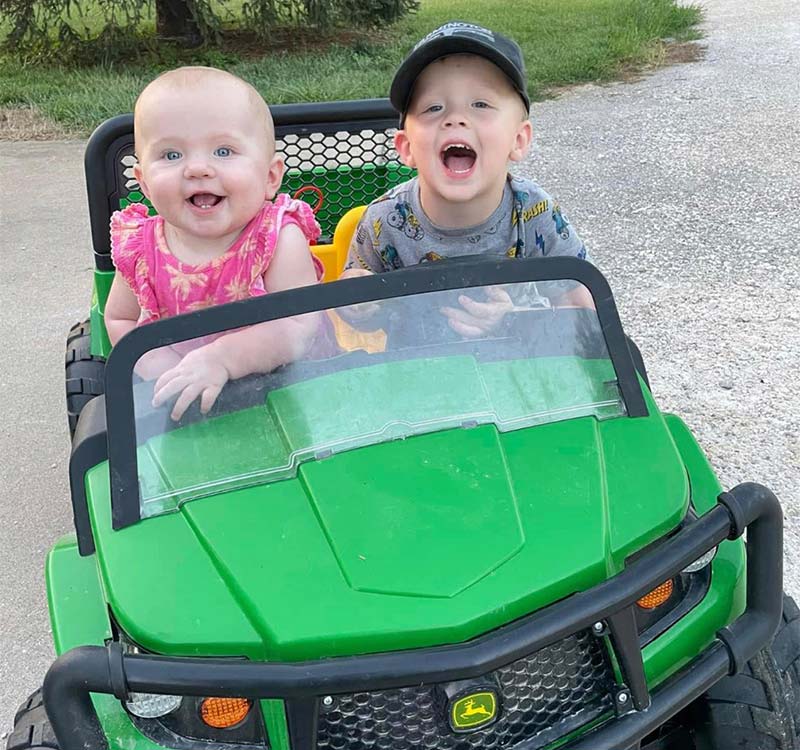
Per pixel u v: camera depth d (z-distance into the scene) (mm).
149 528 1782
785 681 1932
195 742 1620
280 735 1604
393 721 1634
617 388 2104
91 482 1953
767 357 4016
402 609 1565
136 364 1932
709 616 1842
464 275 2104
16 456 3766
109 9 11531
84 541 1970
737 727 1884
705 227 5418
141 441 1899
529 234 2572
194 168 2166
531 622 1571
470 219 2498
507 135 2352
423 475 1812
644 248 5195
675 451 1979
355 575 1623
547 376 2074
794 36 10500
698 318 4375
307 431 1918
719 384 3844
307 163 3242
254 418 1958
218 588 1642
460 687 1594
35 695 1912
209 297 2391
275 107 3111
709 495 2059
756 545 1835
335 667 1511
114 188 2939
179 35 11852
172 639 1573
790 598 2162
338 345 2031
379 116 3186
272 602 1594
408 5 12195
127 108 8766
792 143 6777
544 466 1861
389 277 2068
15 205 6738
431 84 2320
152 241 2432
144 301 2428
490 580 1609
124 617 1628
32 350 4637
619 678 1710
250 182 2242
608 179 6352
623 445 1964
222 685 1505
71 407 3066
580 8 13008
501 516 1726
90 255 5801
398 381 2002
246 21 11984
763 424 3566
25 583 3070
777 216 5496
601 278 2191
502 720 1675
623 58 9867
